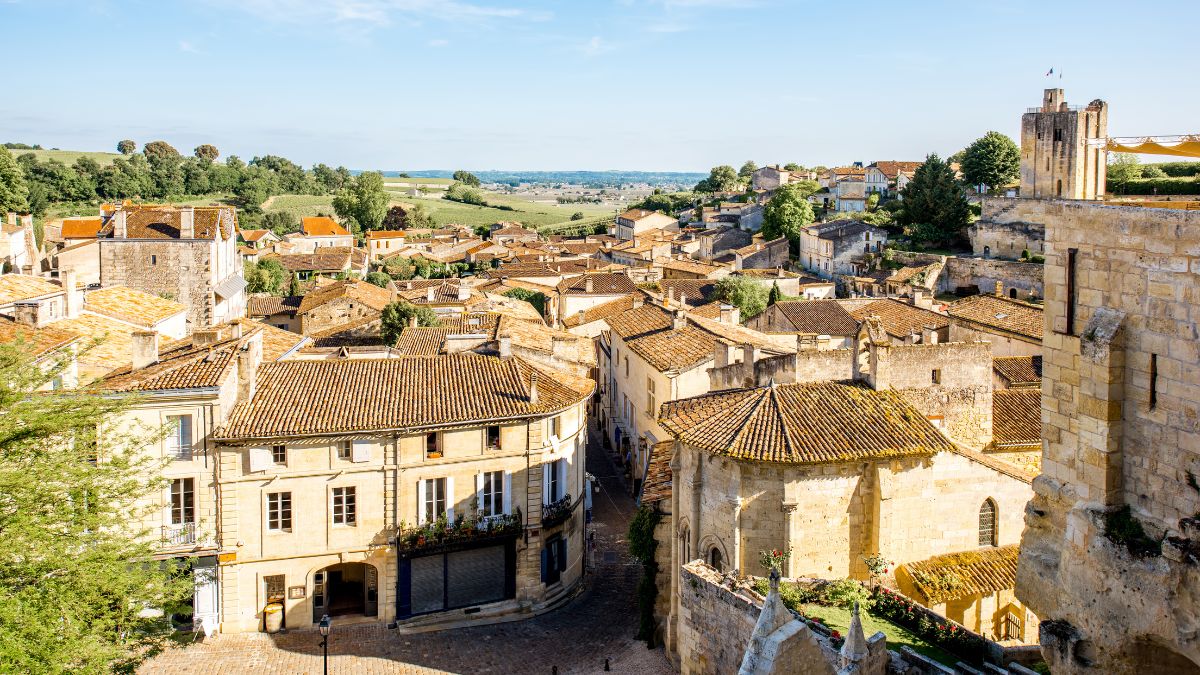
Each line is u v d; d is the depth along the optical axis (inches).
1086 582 860.0
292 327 4596.5
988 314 2807.6
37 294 2331.4
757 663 759.7
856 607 1018.7
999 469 1438.2
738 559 1373.0
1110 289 847.7
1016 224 4643.2
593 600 1930.4
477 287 5012.3
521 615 1847.9
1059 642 878.4
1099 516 845.2
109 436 1594.5
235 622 1737.2
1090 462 863.1
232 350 1795.0
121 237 3703.3
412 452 1784.0
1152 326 808.3
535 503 1863.9
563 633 1768.0
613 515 2364.7
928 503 1411.2
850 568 1378.0
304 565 1764.3
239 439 1686.8
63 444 1304.1
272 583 1760.6
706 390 2253.9
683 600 1321.4
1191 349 775.1
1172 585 775.7
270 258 6565.0
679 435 1460.4
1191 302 772.6
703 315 3506.4
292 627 1766.7
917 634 1159.6
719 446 1376.7
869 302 3457.2
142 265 3720.5
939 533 1423.5
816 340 2052.2
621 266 5580.7
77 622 1083.9
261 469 1712.6
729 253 6264.8
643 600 1654.8
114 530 1550.2
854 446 1358.3
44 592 1047.6
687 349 2372.0
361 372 1923.0
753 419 1419.8
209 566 1718.8
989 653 1094.4
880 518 1358.3
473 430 1813.5
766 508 1359.5
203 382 1686.8
